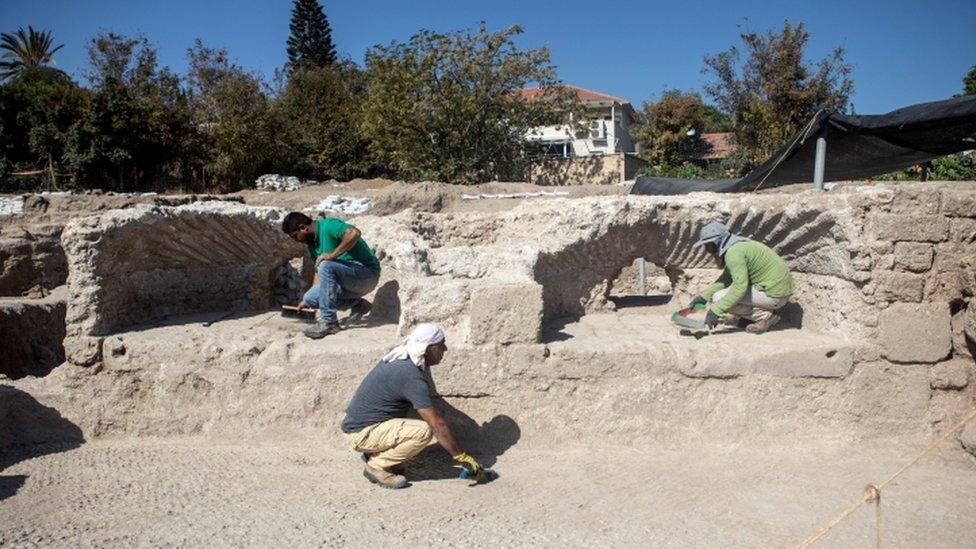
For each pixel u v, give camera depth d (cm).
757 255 516
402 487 412
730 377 479
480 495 402
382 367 418
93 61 2955
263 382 482
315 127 3014
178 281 606
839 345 480
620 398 477
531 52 2203
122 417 486
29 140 2180
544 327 556
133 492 393
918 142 734
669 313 634
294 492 399
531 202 700
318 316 586
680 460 459
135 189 2238
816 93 2527
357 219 658
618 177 2378
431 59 2114
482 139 2222
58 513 360
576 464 451
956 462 455
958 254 477
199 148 2433
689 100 3388
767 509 388
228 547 321
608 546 340
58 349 802
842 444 477
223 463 443
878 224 474
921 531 363
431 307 497
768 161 831
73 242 491
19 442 466
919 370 480
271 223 614
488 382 471
